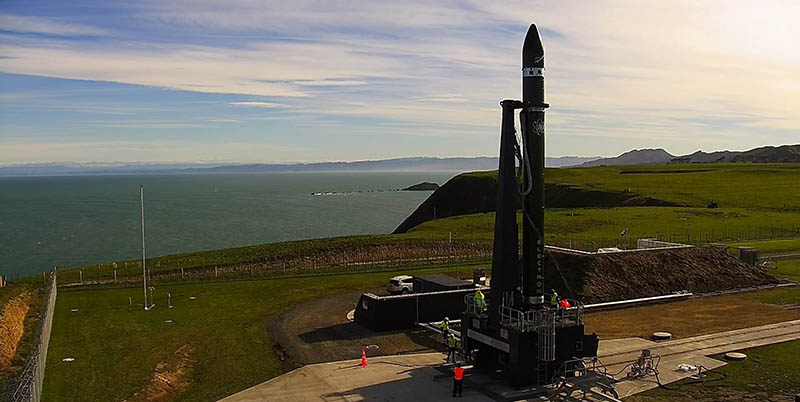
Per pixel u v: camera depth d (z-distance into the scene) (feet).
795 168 526.57
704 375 93.20
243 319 129.59
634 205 349.61
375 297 123.54
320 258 207.41
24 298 135.44
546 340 87.51
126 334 116.57
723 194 370.12
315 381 92.53
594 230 248.93
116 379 91.35
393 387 89.76
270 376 95.40
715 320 127.95
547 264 162.71
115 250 360.28
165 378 92.94
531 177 92.79
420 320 126.00
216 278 176.76
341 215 597.52
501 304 93.97
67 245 381.81
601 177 490.08
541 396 85.51
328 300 148.87
